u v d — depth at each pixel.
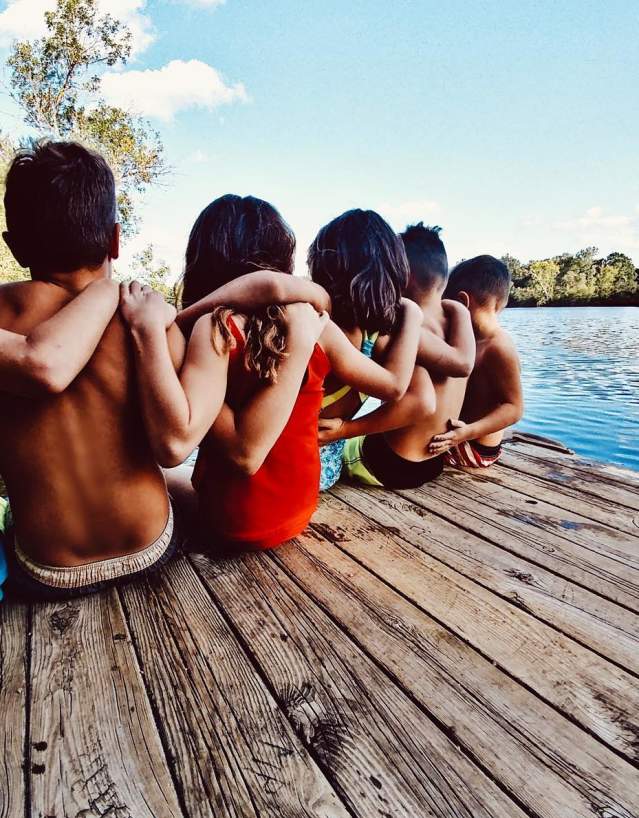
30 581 1.23
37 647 1.11
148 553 1.31
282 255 1.33
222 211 1.29
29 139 1.09
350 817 0.76
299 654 1.10
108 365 1.09
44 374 0.93
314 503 1.50
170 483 1.66
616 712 0.96
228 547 1.48
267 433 1.19
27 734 0.90
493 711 0.96
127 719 0.93
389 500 1.89
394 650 1.11
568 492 1.97
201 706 0.96
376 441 1.94
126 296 1.10
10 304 1.06
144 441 1.20
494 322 2.10
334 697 0.99
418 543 1.57
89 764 0.85
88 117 18.47
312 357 1.31
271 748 0.88
